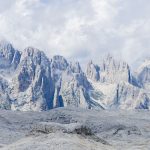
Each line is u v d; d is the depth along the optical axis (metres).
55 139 98.94
